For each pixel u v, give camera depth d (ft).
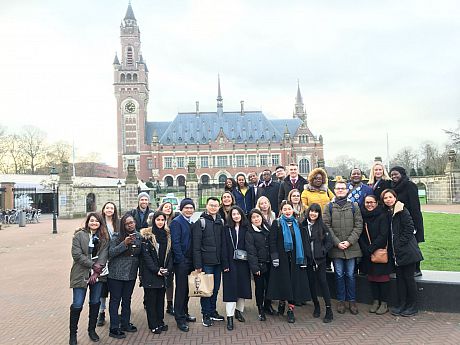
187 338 25.48
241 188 38.93
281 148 369.71
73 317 24.62
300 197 31.83
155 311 26.84
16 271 48.37
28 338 26.00
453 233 57.88
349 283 29.25
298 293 27.81
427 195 153.07
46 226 111.55
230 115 385.91
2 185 145.48
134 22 364.79
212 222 28.43
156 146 362.12
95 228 25.48
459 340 23.12
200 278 27.09
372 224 28.99
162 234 27.37
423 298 28.78
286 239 28.04
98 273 25.04
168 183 363.35
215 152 368.27
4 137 310.45
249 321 28.53
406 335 24.26
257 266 27.43
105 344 24.80
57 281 42.65
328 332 25.45
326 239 28.37
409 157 353.72
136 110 360.28
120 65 361.51
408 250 27.53
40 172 326.24
